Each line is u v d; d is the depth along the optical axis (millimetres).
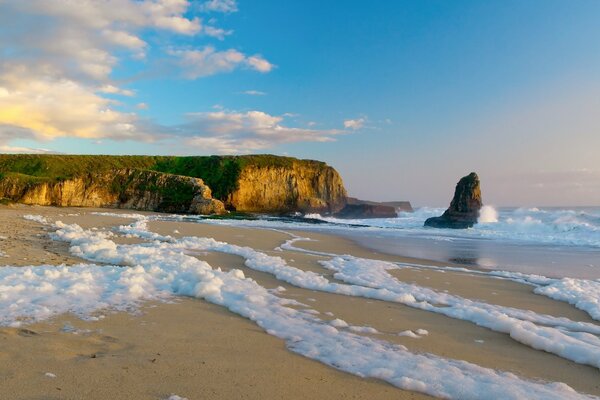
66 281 6922
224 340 4750
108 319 5238
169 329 5020
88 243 11445
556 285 10531
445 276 11773
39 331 4516
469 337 5828
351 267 12102
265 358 4230
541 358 5086
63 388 3182
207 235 20828
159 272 8312
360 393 3533
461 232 33844
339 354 4469
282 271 10094
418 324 6367
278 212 76750
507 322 6227
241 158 82625
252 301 6871
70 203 60281
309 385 3621
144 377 3518
